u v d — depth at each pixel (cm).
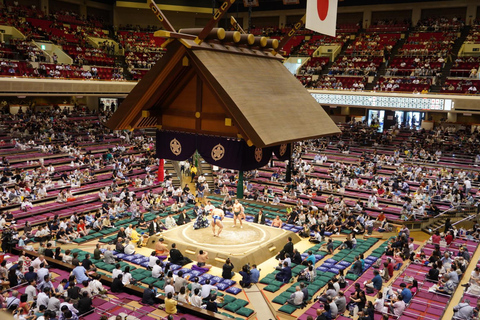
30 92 3098
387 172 3231
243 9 4972
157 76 725
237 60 765
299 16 4950
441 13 4475
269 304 1512
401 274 1727
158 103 812
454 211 2580
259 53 843
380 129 4266
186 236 2052
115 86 3744
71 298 1239
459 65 3769
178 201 2688
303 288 1501
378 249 2056
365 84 3906
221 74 694
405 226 2380
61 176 2800
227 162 765
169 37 670
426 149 3516
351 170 3138
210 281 1669
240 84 711
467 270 1700
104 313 1188
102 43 4450
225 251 1872
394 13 4675
